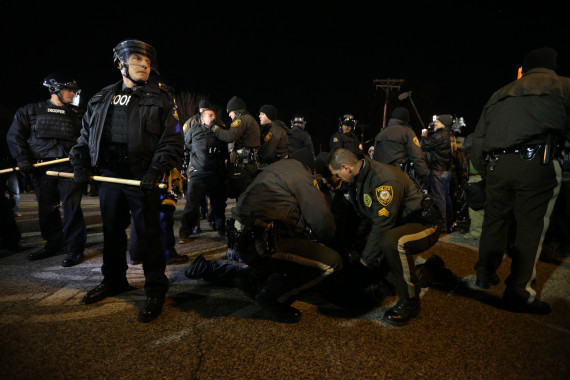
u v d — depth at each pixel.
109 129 2.53
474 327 2.31
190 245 4.41
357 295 2.56
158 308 2.41
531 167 2.43
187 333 2.20
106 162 2.58
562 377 1.80
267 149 4.78
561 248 3.84
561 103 2.34
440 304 2.68
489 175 2.69
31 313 2.46
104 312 2.49
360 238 2.79
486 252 2.87
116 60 2.56
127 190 2.54
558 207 3.76
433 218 2.50
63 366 1.83
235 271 2.94
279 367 1.85
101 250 4.21
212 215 5.33
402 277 2.35
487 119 2.75
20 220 6.12
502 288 3.01
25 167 3.60
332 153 2.50
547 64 2.54
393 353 2.00
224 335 2.18
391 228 2.45
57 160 3.61
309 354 1.98
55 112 3.70
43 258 3.84
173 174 2.49
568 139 2.42
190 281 3.15
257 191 2.44
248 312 2.52
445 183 5.01
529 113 2.43
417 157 4.46
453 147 5.21
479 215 4.52
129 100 2.52
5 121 4.00
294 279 2.33
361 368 1.86
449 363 1.91
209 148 4.37
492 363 1.91
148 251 2.49
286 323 2.35
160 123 2.54
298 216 2.47
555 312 2.54
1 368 1.80
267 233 2.29
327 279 2.39
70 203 3.55
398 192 2.41
